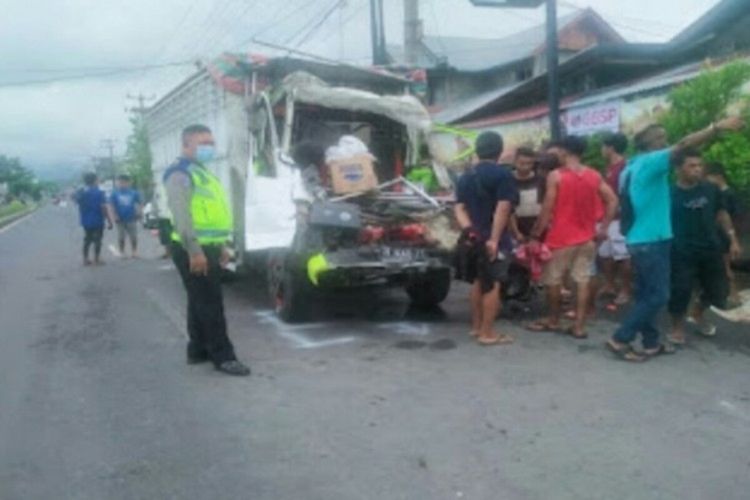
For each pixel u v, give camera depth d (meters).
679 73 14.53
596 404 5.23
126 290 11.21
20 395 5.90
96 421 5.24
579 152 6.84
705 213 6.41
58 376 6.42
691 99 9.41
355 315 8.64
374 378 6.02
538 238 7.18
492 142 6.72
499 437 4.69
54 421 5.27
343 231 7.65
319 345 7.20
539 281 7.38
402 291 10.16
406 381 5.91
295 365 6.49
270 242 7.91
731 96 9.19
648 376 5.83
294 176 7.91
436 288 8.66
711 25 16.66
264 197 8.00
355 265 7.55
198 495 4.04
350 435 4.81
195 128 6.14
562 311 8.32
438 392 5.61
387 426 4.95
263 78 9.55
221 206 6.27
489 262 6.81
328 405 5.40
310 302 8.20
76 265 15.00
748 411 5.04
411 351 6.84
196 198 6.11
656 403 5.22
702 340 6.86
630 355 6.25
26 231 31.41
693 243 6.44
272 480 4.19
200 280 6.25
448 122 22.77
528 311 8.41
